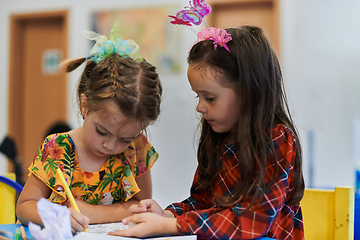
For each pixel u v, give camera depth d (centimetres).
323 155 258
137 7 299
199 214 72
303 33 264
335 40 258
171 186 286
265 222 70
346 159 255
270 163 77
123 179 99
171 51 291
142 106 87
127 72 89
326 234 102
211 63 82
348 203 100
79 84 99
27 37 339
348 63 256
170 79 291
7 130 339
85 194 98
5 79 339
